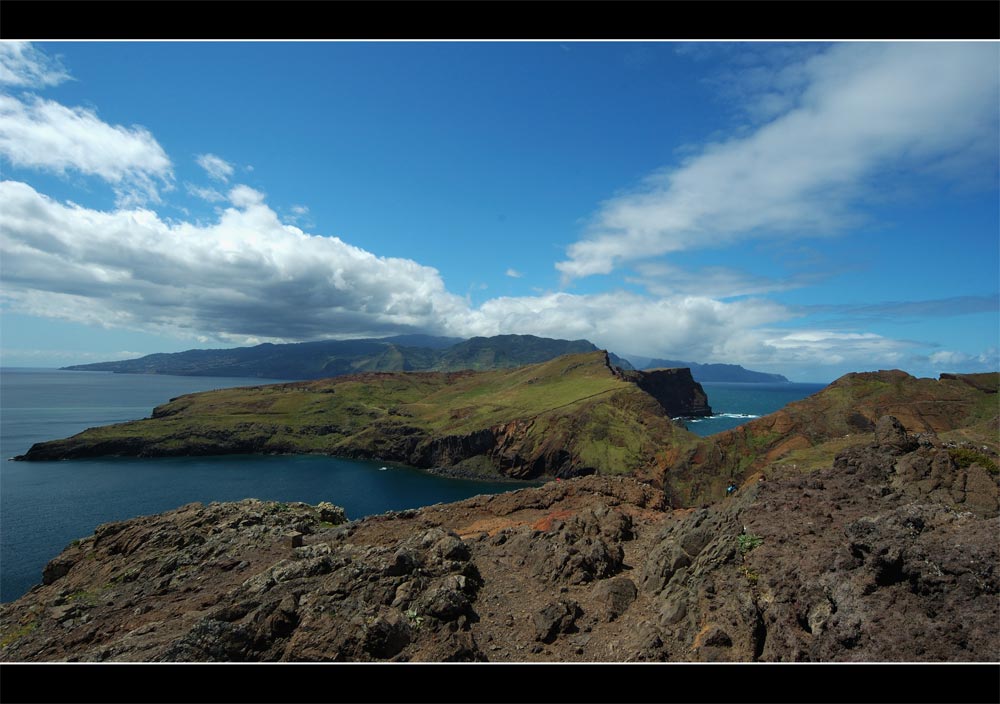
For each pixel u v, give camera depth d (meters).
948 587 9.42
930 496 14.35
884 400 107.38
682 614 11.70
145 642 11.85
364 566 14.23
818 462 35.38
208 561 19.98
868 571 10.35
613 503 26.16
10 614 20.88
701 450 109.00
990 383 107.38
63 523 90.75
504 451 155.50
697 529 14.88
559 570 15.57
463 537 20.92
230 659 10.66
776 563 11.93
